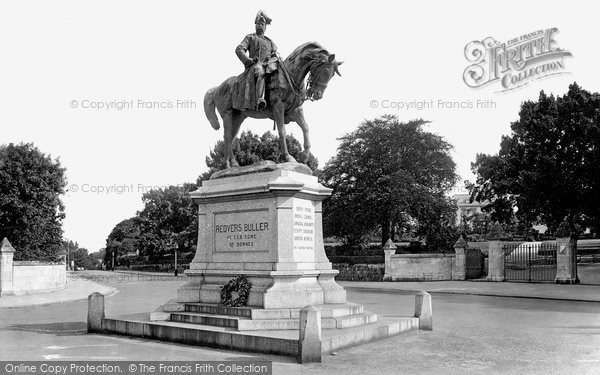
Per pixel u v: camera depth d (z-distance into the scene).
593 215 39.03
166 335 10.73
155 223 76.12
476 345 10.47
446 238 48.84
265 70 12.05
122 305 22.16
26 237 40.38
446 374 7.96
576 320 15.09
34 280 32.59
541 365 8.66
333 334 9.78
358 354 9.30
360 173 47.44
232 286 11.12
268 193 11.19
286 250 11.00
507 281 34.44
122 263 93.81
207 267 12.09
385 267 40.88
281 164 11.80
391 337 11.15
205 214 12.40
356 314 11.38
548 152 39.56
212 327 10.39
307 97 12.05
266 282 10.95
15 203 38.94
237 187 11.69
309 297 10.95
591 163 37.16
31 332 12.97
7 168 39.62
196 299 11.85
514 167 41.38
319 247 11.98
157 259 76.81
